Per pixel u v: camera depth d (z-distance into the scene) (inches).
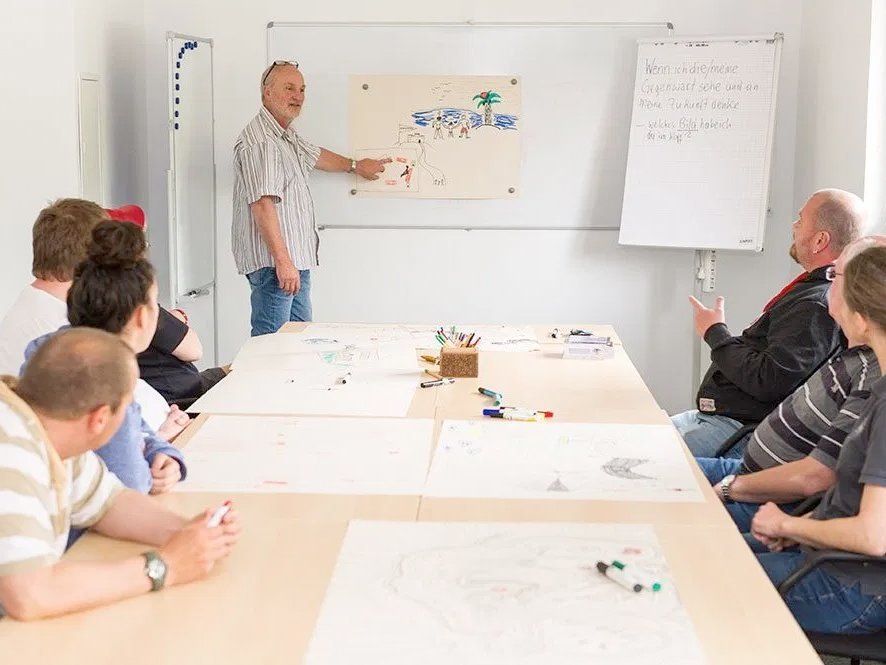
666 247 205.3
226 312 221.8
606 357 140.5
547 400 116.5
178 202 204.2
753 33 209.9
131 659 58.5
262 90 196.9
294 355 140.1
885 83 176.9
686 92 202.7
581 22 211.8
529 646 59.6
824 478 96.3
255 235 196.9
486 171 216.1
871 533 77.6
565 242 218.1
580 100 213.5
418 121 215.0
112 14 197.5
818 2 199.8
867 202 179.8
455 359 127.1
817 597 84.4
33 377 64.8
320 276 221.0
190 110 207.2
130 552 73.5
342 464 92.8
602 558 71.9
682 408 221.8
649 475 90.4
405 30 213.0
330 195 217.9
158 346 131.9
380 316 221.5
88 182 186.5
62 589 63.2
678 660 58.1
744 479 102.6
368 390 120.3
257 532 76.9
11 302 180.9
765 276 215.9
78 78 180.5
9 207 178.5
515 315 221.0
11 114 176.9
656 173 204.8
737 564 71.1
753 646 59.9
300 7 213.5
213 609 64.6
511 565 70.7
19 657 58.7
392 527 77.8
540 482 88.2
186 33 214.4
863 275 83.8
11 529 62.3
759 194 199.0
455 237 218.7
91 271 81.8
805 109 206.5
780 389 128.0
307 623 62.6
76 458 74.1
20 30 175.3
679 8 210.7
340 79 214.5
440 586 67.4
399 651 59.1
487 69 213.6
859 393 95.4
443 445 98.7
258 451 96.5
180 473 87.9
